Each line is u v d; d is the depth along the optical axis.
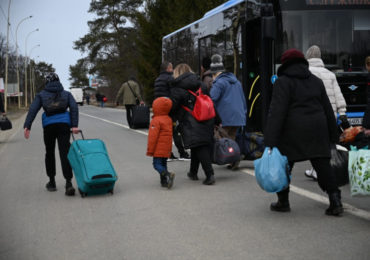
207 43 13.47
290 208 5.86
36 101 7.02
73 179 8.48
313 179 7.60
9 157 11.95
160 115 7.29
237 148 7.86
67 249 4.70
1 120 14.82
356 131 6.80
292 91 5.31
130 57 60.66
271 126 5.27
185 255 4.38
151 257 4.36
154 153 7.29
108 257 4.42
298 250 4.38
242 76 10.88
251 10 10.62
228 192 6.90
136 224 5.45
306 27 10.16
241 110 8.37
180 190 7.17
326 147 5.34
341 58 10.15
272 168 5.27
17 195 7.28
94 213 6.02
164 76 8.30
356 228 4.97
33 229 5.43
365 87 10.09
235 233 4.97
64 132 7.06
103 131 18.44
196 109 7.23
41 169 9.74
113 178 6.83
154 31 32.22
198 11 27.69
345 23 10.21
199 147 7.42
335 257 4.16
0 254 4.64
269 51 10.10
